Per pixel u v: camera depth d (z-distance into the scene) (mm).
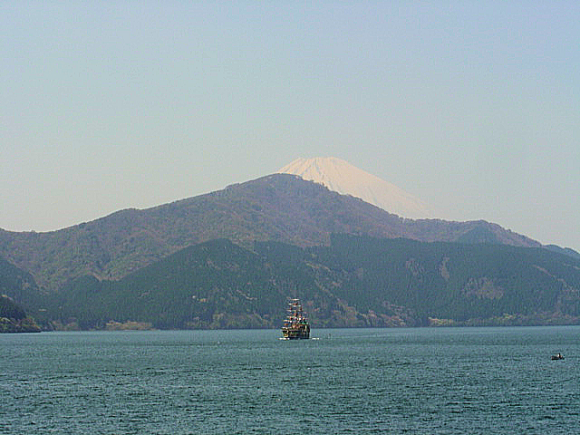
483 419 183875
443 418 185375
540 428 173500
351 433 169750
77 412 195375
